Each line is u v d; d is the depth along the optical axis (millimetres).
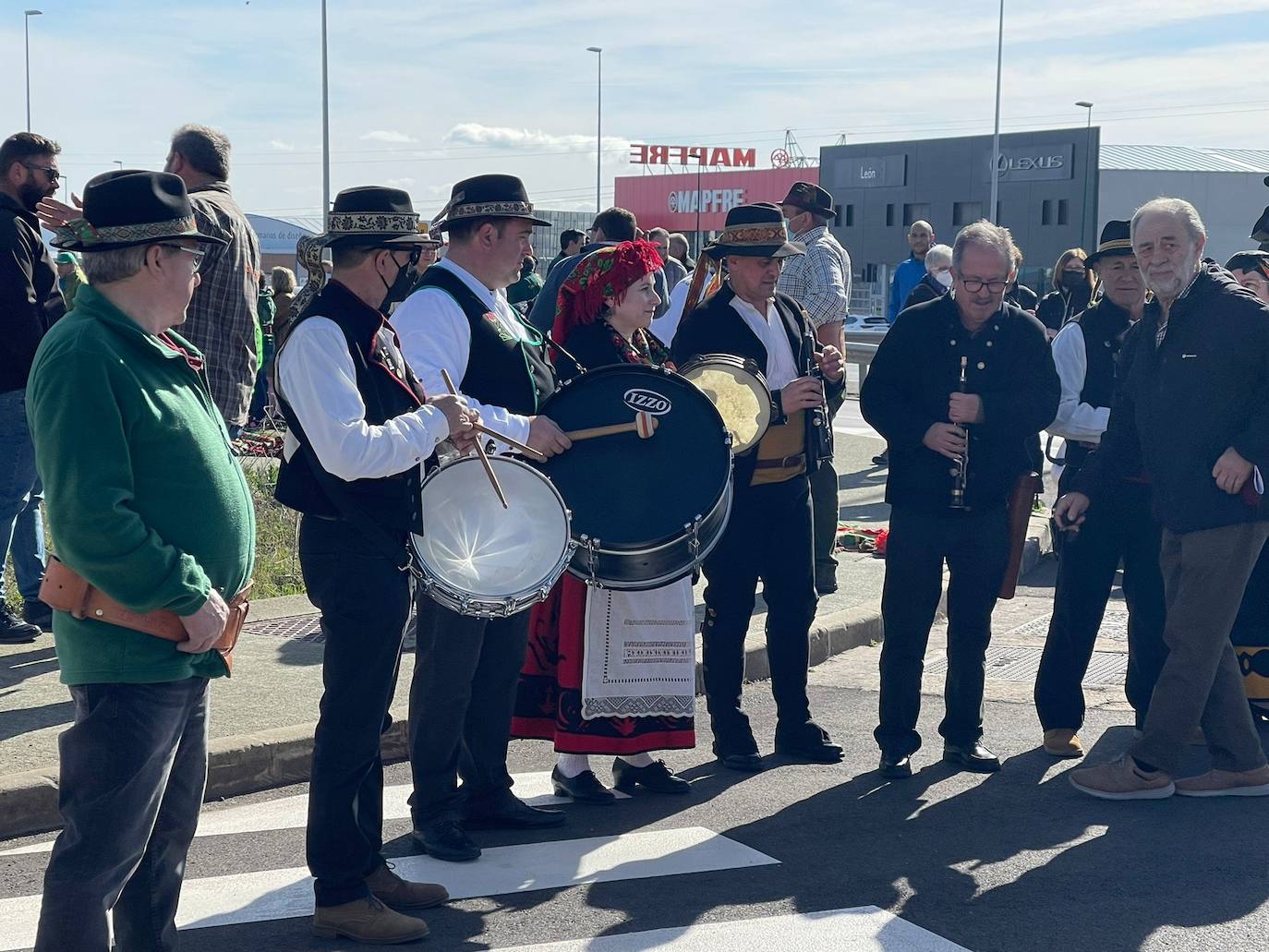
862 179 65062
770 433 5574
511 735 5246
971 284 5410
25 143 6320
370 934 3963
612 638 5129
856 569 8969
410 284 5004
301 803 5203
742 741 5645
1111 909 4227
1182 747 5152
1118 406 5598
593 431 4812
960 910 4215
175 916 3889
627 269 5117
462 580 4062
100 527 3020
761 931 4066
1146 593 5711
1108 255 5906
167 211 3164
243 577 3369
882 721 5602
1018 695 6633
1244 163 62312
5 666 6238
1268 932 4066
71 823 3174
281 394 3820
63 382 3045
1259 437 4875
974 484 5438
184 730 3367
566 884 4438
